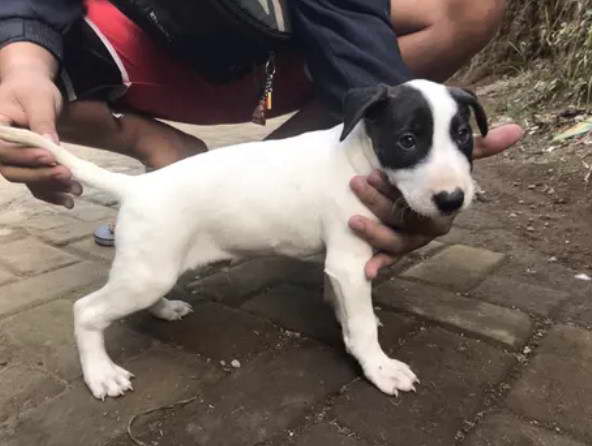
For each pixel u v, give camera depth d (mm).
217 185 447
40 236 728
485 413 406
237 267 641
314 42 528
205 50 580
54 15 523
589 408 406
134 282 436
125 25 596
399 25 642
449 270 611
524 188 807
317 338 504
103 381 436
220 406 419
